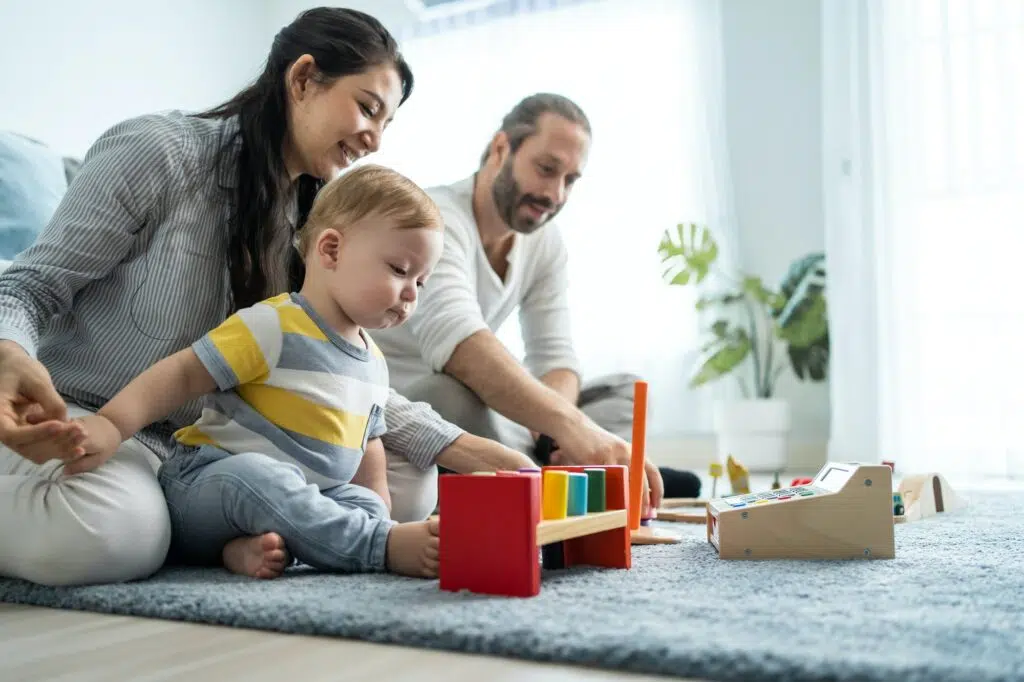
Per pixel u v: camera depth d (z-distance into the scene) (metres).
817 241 3.30
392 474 1.24
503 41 3.67
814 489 1.05
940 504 1.54
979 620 0.68
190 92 3.69
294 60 1.16
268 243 1.14
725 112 3.41
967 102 2.93
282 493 0.94
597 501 0.94
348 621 0.71
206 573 0.97
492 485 0.81
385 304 1.02
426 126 3.77
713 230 3.35
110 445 0.90
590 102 3.52
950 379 2.90
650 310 3.39
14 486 0.89
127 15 3.41
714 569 0.92
